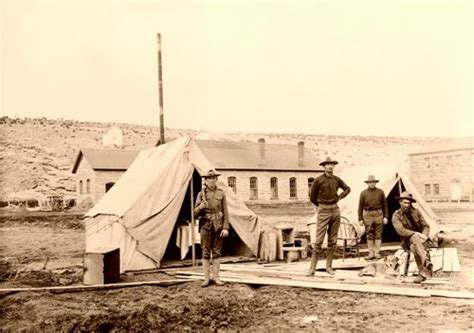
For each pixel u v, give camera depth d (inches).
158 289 369.1
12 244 763.4
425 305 302.7
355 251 569.3
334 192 377.4
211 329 265.1
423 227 366.3
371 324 264.8
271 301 323.6
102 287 369.1
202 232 367.9
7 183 2001.7
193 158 510.0
